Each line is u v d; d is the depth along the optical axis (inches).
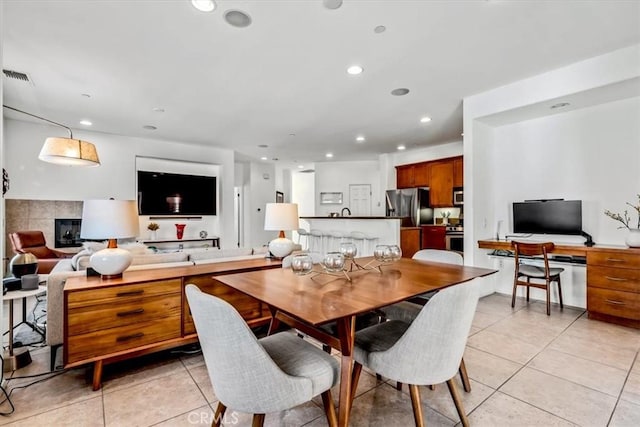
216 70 125.4
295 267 77.2
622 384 80.8
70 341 78.2
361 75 130.6
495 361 93.8
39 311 145.1
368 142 251.6
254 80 134.8
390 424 66.4
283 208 125.6
